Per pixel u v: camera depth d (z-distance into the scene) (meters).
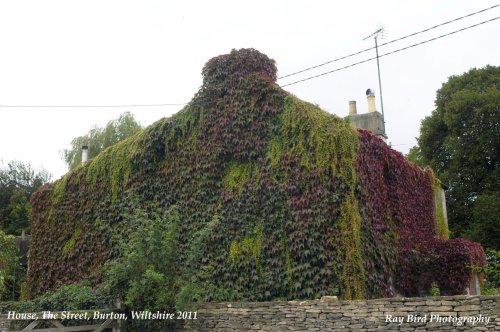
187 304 10.30
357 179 11.98
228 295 12.40
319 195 12.01
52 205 17.41
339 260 11.41
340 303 9.12
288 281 11.84
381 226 12.97
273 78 14.82
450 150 32.44
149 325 10.35
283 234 12.27
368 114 19.55
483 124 30.27
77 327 9.88
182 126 14.79
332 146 12.18
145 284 10.30
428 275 14.95
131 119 32.91
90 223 16.14
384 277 12.33
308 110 12.95
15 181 41.03
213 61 14.90
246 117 13.88
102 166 16.31
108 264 12.14
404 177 15.80
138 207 14.16
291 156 12.71
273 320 9.81
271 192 12.75
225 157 13.97
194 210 13.94
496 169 30.09
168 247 10.81
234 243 12.91
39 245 17.31
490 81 32.34
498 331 7.51
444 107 32.94
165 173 14.75
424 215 17.12
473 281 16.52
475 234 28.56
